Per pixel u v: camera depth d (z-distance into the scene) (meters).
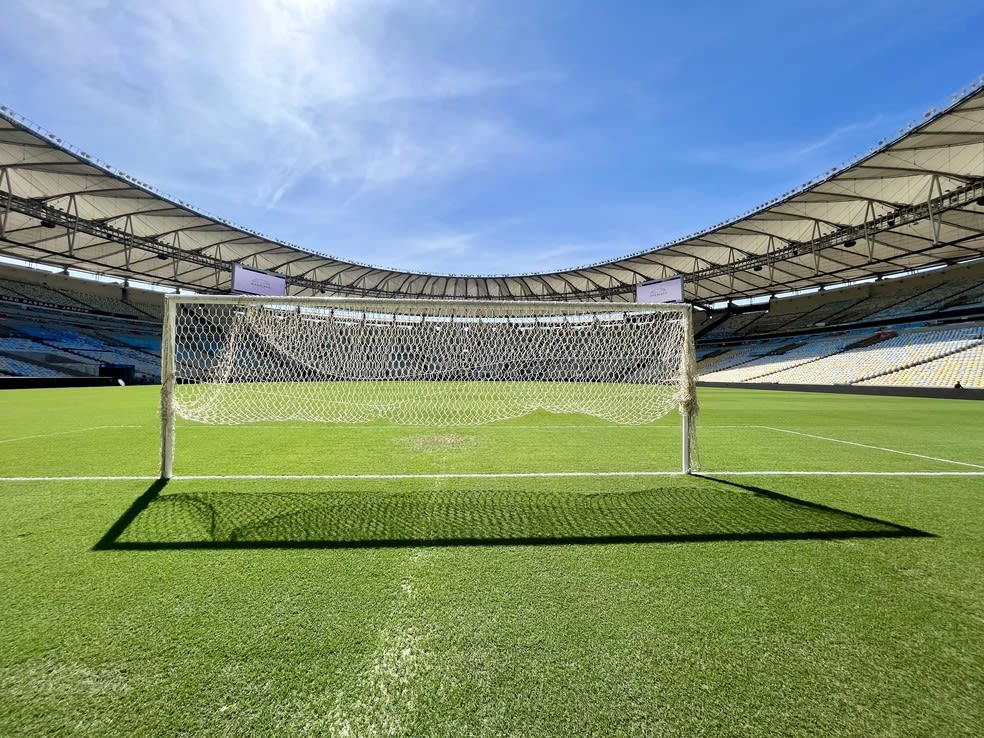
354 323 8.44
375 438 5.83
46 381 18.22
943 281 23.28
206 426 6.84
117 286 30.48
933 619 1.68
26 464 4.21
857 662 1.43
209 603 1.75
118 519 2.69
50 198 14.50
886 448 5.23
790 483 3.64
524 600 1.80
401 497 3.21
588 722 1.19
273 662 1.42
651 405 5.02
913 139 10.46
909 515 2.84
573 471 4.05
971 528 2.62
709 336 34.22
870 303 26.19
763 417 8.62
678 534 2.51
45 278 27.33
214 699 1.27
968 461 4.49
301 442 5.50
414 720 1.20
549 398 7.39
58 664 1.40
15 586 1.87
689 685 1.32
